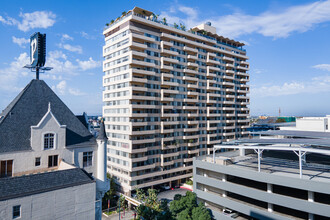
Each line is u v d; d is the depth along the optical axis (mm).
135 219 49531
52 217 21062
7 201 18391
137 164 62688
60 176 22594
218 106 89750
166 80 72062
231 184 43469
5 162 25500
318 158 53750
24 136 27594
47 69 33719
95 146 32906
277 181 37312
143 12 70875
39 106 30812
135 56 64250
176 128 73688
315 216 38125
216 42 91812
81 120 37906
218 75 90750
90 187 23828
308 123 74812
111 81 69125
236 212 45875
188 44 79688
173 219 39156
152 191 52312
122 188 64000
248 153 59375
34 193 19922
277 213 38844
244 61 105875
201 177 49344
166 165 68812
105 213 55062
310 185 34219
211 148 83625
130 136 62125
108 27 72688
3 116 29938
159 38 71500
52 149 28938
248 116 102750
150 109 67000
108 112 70438
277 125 126312
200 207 41219
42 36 33250
